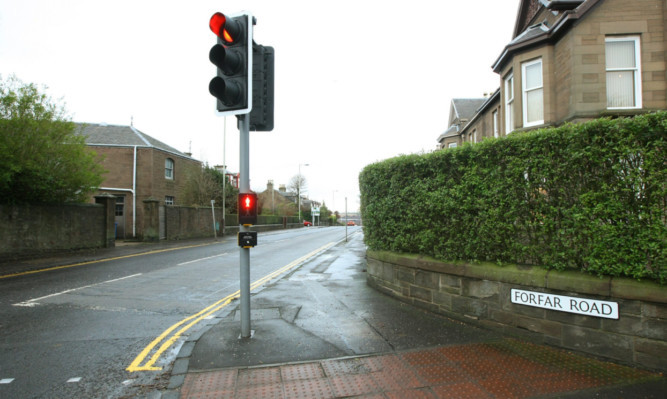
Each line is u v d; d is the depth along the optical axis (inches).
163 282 364.8
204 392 130.0
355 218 4658.0
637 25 385.1
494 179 184.7
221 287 339.9
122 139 987.9
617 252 144.3
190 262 521.7
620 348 143.2
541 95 442.3
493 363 147.2
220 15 168.2
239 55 175.8
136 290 324.8
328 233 1523.1
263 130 188.1
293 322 208.8
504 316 179.0
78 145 581.6
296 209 2600.9
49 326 215.8
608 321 146.3
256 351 164.7
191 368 148.5
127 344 185.6
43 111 537.0
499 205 182.7
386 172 262.2
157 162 994.7
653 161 136.6
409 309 228.7
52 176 543.2
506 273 177.2
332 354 160.2
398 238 251.1
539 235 169.5
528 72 457.4
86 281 366.9
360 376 139.4
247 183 185.0
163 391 132.6
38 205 558.6
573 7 421.4
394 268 259.1
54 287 334.6
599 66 388.2
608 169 147.5
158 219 887.7
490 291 185.5
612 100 393.7
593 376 134.4
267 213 2023.9
